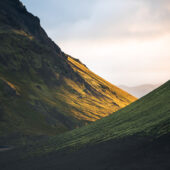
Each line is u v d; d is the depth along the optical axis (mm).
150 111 93375
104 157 60844
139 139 63938
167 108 84125
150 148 54125
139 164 47438
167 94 101438
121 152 59594
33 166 74062
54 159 77375
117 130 89500
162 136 57969
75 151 80625
